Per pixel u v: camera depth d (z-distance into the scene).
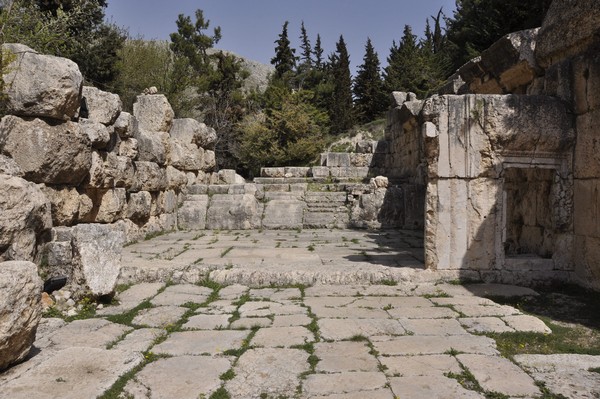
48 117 6.95
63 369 3.62
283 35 44.75
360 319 5.03
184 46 35.00
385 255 8.67
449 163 6.60
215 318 5.10
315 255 8.71
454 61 34.22
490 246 6.61
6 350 3.53
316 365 3.85
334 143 31.45
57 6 20.03
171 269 6.74
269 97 33.62
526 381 3.56
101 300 5.63
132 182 10.10
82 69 23.14
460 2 33.25
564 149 6.63
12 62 6.73
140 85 26.84
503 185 6.63
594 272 6.21
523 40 7.70
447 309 5.39
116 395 3.30
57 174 7.12
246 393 3.38
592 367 3.84
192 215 13.05
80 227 5.66
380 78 43.50
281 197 14.53
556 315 5.35
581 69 6.43
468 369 3.77
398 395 3.33
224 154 31.89
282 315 5.19
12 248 5.01
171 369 3.77
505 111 6.52
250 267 7.01
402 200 13.48
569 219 6.62
